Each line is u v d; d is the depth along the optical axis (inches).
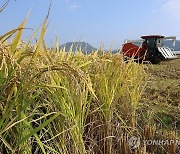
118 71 139.4
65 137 98.7
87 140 121.9
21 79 73.5
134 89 150.1
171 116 215.2
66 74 78.6
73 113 97.8
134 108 150.0
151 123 184.2
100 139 126.6
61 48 116.0
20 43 83.8
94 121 121.4
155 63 786.8
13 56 72.9
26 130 80.0
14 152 74.7
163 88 350.6
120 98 148.2
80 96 94.1
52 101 96.3
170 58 797.9
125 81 141.9
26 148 82.6
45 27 76.7
